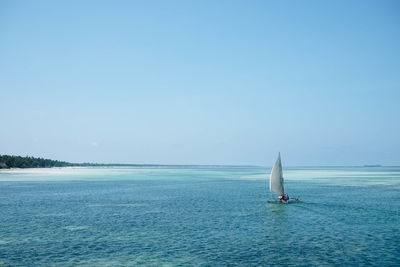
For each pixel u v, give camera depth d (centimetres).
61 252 2380
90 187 7944
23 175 13788
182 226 3241
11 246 2523
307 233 2941
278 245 2553
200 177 13650
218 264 2134
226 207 4509
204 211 4166
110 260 2214
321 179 11531
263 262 2169
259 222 3441
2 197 5700
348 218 3647
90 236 2828
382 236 2814
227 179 11988
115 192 6675
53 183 9206
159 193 6481
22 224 3338
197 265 2117
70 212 4081
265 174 17362
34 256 2286
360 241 2656
